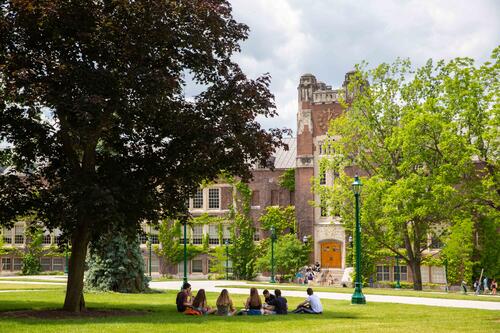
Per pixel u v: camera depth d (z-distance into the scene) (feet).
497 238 171.22
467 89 121.39
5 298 96.43
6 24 64.95
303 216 209.46
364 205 149.07
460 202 131.85
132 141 77.87
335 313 76.38
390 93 154.92
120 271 119.85
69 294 74.90
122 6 66.64
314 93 212.64
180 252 228.43
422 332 53.01
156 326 55.21
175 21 72.18
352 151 159.22
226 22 79.51
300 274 201.26
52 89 63.77
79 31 65.46
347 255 201.05
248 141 74.84
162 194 77.56
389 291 134.62
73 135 73.67
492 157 117.08
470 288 176.76
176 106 73.51
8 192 71.87
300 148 212.23
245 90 75.00
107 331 51.13
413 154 137.59
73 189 64.85
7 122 70.90
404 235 153.17
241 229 221.25
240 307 86.84
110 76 65.05
